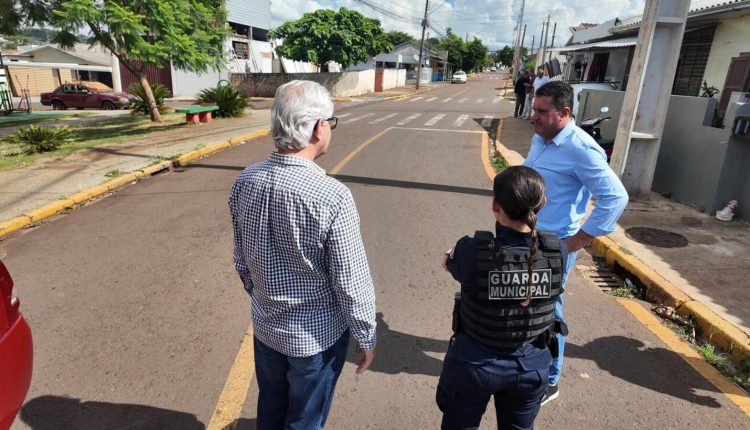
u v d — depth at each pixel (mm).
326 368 1896
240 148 11219
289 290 1766
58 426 2658
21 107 25188
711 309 3752
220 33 15211
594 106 9578
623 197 2420
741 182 5891
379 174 8391
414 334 3564
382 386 3016
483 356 1885
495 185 1855
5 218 5992
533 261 1807
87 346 3395
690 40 12375
